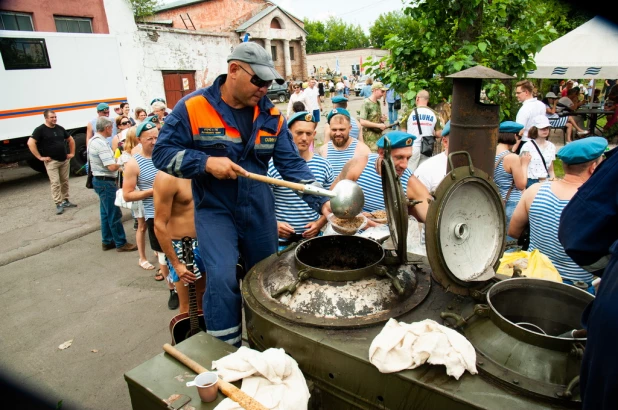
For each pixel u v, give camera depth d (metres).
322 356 1.54
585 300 1.61
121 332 3.66
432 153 5.43
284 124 2.29
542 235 2.66
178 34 16.50
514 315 1.76
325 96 32.78
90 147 5.24
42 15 12.55
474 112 2.46
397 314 1.64
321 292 1.73
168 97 16.77
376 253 2.10
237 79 1.94
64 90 9.78
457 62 4.20
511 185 3.90
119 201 4.94
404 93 5.24
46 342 3.54
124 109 8.77
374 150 7.18
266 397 1.40
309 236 3.02
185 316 2.58
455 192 1.67
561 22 8.06
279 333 1.66
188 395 1.45
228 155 2.10
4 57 8.71
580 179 2.55
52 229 6.47
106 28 14.23
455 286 1.68
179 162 1.95
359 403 1.49
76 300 4.27
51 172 7.07
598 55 7.89
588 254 1.23
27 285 4.65
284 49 36.53
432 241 1.63
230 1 33.41
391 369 1.37
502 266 2.33
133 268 5.03
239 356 1.54
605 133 9.95
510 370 1.34
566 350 1.32
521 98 6.59
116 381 3.01
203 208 2.16
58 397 2.85
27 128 9.18
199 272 2.93
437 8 4.35
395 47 4.88
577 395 1.22
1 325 3.84
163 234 2.80
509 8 4.68
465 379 1.33
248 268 2.37
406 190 2.90
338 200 1.95
